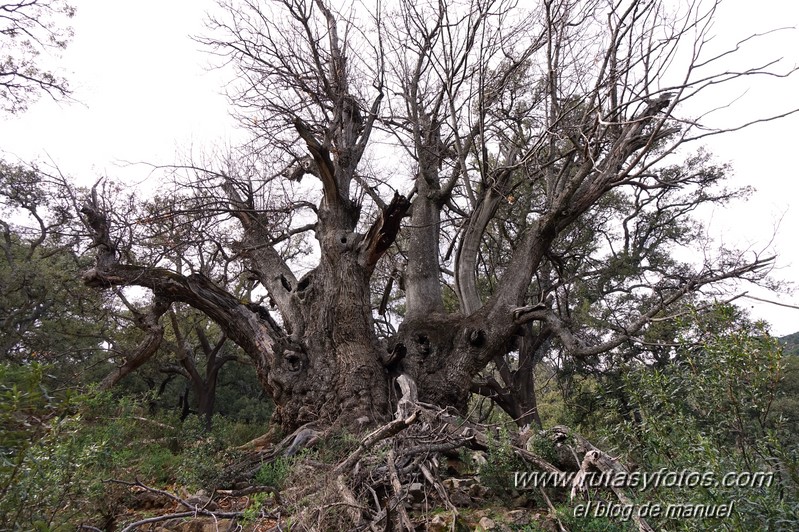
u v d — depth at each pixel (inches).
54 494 193.2
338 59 572.1
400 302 1030.4
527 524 244.1
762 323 182.1
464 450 344.8
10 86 751.7
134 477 341.4
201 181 550.6
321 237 526.9
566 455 298.5
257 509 239.0
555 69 521.3
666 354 558.9
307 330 499.2
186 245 534.9
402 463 299.0
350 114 586.2
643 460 215.8
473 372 507.2
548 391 1049.5
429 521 251.8
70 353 929.5
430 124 594.2
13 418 154.6
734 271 441.4
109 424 376.8
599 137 458.0
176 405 1152.8
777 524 151.7
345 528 240.1
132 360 546.9
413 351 516.4
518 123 584.7
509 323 510.0
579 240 857.5
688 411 196.4
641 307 828.6
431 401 488.1
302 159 587.5
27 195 832.3
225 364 1233.4
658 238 874.8
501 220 792.3
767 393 180.2
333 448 352.5
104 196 523.5
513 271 532.1
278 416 488.7
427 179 592.4
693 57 364.2
